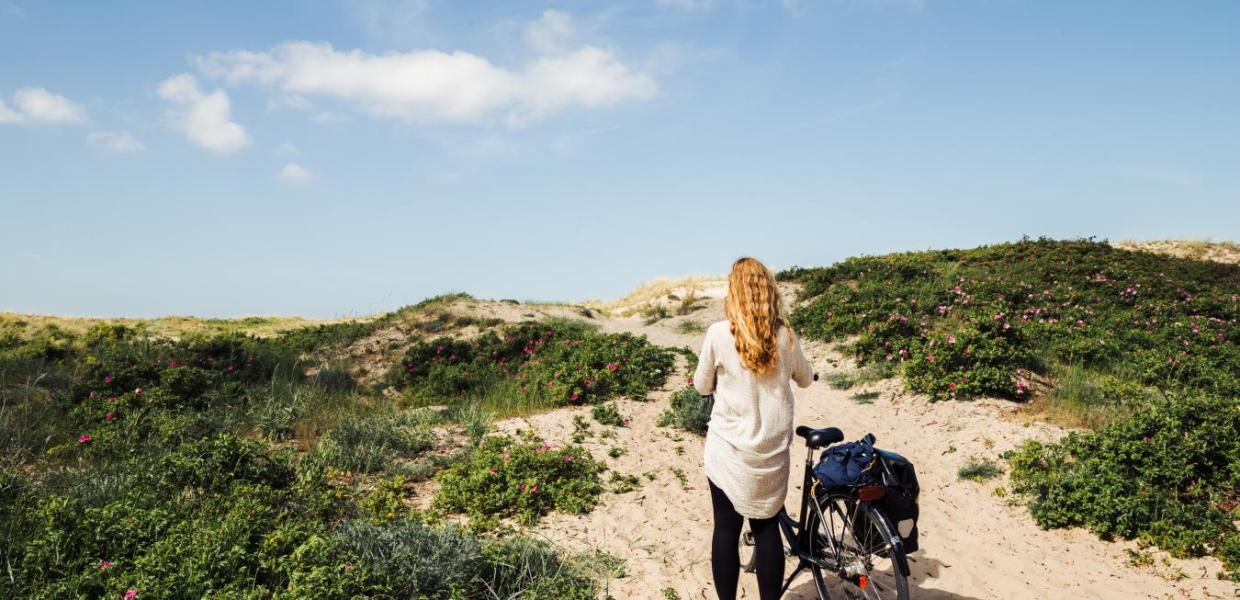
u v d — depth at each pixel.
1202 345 11.48
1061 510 5.81
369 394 13.07
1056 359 10.63
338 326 18.06
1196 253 23.78
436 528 5.25
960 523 5.93
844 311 14.48
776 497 3.69
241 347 13.50
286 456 6.48
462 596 4.23
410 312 18.64
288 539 4.62
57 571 4.30
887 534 3.53
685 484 6.93
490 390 12.35
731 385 3.68
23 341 13.59
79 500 5.46
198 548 4.38
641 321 20.69
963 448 7.58
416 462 7.38
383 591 4.09
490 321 17.45
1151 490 5.84
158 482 5.74
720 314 20.05
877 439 8.25
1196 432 6.32
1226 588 4.72
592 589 4.56
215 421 8.80
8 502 5.48
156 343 13.31
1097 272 18.53
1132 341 11.79
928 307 14.12
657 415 9.56
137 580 4.06
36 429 8.03
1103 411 8.08
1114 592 4.71
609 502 6.39
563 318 19.45
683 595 4.64
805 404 10.01
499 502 6.11
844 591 4.54
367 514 5.82
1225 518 5.53
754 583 4.78
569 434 8.50
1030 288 16.31
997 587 4.77
